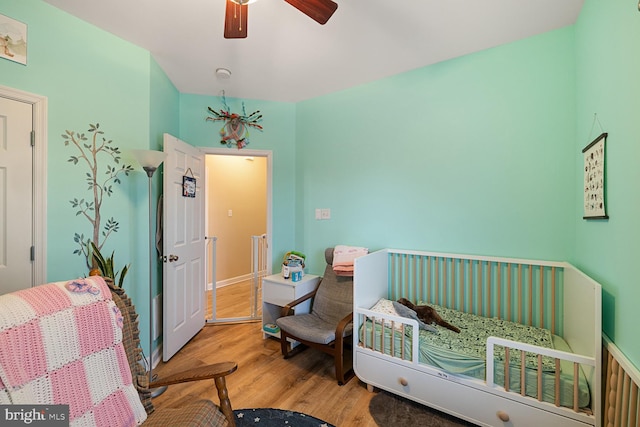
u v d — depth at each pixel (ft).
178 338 8.53
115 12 5.99
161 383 4.23
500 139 7.26
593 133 5.31
